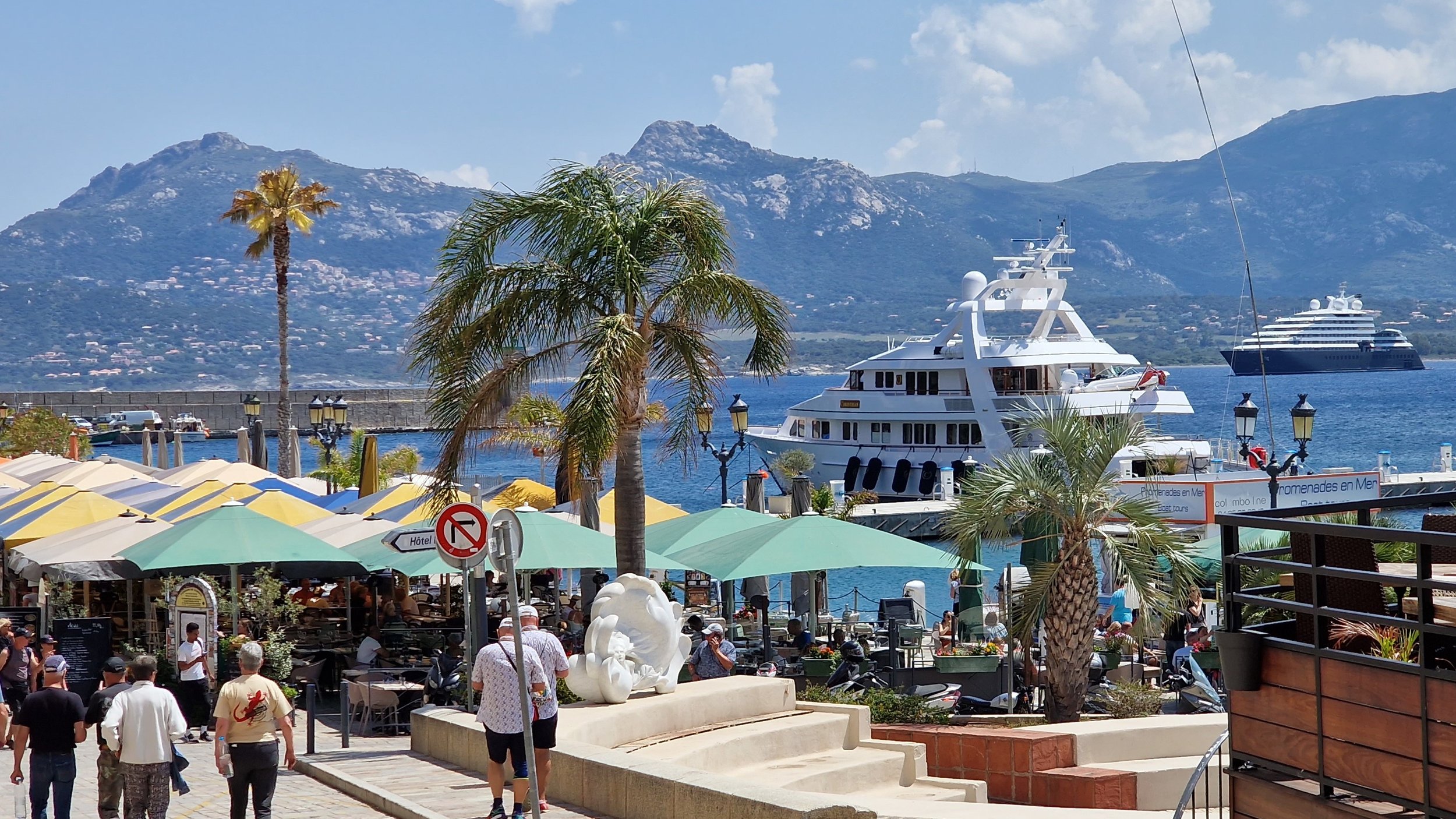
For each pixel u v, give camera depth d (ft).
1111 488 59.16
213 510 70.54
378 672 66.03
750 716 46.73
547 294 62.75
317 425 154.40
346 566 72.28
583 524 81.97
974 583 75.41
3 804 43.09
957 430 201.77
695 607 103.04
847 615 92.94
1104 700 60.54
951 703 61.31
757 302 63.62
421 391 568.41
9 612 73.77
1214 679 66.59
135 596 92.27
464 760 45.14
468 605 45.42
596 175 64.18
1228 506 113.29
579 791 36.40
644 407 62.95
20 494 109.19
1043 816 33.60
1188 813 42.01
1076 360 198.49
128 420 458.50
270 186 183.11
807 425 223.51
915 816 33.30
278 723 34.53
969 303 202.39
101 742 35.73
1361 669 22.75
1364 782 22.68
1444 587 21.25
